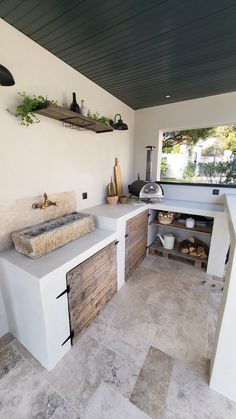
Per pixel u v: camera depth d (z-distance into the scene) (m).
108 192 2.59
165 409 1.04
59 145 1.80
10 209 1.44
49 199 1.76
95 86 2.15
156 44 1.48
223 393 1.11
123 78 2.02
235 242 0.92
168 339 1.47
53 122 1.70
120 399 1.09
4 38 1.27
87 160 2.19
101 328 1.57
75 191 2.07
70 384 1.16
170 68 1.84
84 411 1.03
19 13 1.19
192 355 1.35
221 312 1.09
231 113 2.36
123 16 1.21
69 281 1.28
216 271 2.32
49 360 1.22
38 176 1.63
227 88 2.23
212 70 1.85
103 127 2.00
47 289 1.12
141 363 1.29
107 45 1.50
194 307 1.82
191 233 2.89
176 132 3.21
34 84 1.49
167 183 2.92
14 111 1.38
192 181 3.03
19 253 1.38
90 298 1.54
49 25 1.29
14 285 1.27
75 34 1.38
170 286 2.13
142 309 1.78
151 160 2.99
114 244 1.83
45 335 1.17
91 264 1.50
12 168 1.42
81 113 1.66
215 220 2.21
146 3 1.11
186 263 2.61
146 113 2.96
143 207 2.44
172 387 1.15
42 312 1.12
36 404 1.06
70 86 1.82
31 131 1.52
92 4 1.12
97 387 1.14
